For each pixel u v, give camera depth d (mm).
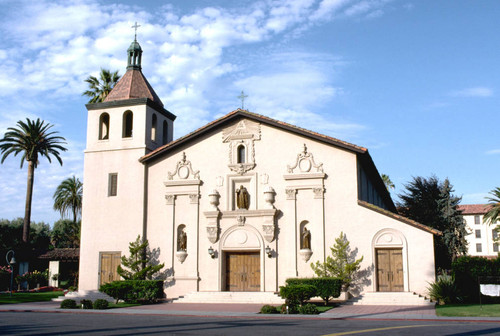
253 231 30484
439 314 20812
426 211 46719
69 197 66125
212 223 31203
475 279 27000
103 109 35188
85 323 18688
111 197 33531
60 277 49344
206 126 32344
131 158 33719
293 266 29344
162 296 31109
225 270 31109
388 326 17016
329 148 30234
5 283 45031
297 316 20656
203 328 16781
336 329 16172
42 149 53031
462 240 47219
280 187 30625
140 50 37406
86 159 34625
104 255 32969
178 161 32938
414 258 27375
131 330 16281
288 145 31016
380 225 28281
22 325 18094
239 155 32219
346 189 29359
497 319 18609
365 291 27734
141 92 35500
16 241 72938
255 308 25094
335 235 29000
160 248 32094
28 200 51875
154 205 32875
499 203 51719
